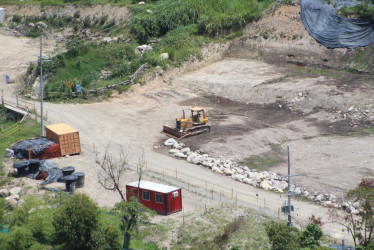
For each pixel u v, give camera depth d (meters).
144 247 50.53
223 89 101.56
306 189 64.75
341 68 104.12
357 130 81.81
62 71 106.69
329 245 49.97
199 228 53.31
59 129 75.69
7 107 88.69
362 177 66.06
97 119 89.25
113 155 74.81
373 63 102.12
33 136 79.75
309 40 112.06
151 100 100.19
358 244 51.50
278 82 100.75
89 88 101.50
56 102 95.69
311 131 82.81
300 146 77.62
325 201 62.03
